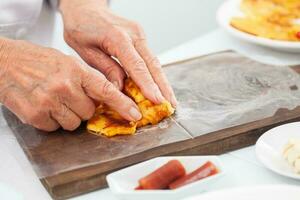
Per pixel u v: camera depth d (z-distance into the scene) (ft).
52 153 2.36
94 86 2.45
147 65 2.69
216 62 3.07
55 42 3.71
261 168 2.32
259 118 2.52
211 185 2.17
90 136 2.47
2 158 2.43
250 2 3.52
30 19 3.45
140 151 2.34
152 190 2.09
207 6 5.39
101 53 2.78
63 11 2.99
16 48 2.53
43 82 2.43
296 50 3.15
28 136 2.50
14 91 2.47
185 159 2.21
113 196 2.22
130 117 2.47
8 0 3.33
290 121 2.52
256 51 3.25
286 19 3.34
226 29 3.33
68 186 2.20
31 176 2.32
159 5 5.26
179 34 5.47
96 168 2.25
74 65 2.46
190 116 2.57
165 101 2.55
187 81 2.89
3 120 2.68
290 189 2.05
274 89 2.77
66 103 2.45
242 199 2.03
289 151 2.26
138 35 2.79
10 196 2.21
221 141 2.40
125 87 2.62
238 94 2.74
